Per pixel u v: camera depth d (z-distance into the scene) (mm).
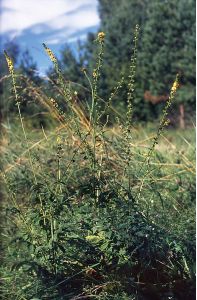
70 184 3461
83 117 3412
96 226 2797
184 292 2889
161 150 4445
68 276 2836
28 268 2809
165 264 2932
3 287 2926
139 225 2811
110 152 3641
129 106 3195
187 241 2992
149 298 2877
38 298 2686
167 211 3531
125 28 20719
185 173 4102
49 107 3898
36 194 2914
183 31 21438
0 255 3137
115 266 2852
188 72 20297
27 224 2934
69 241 2770
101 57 2990
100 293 2797
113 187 3062
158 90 20016
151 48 21594
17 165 4066
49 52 3020
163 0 22094
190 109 18750
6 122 4977
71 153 3807
